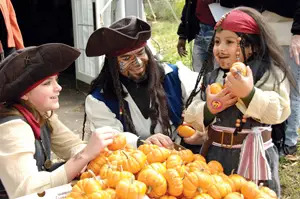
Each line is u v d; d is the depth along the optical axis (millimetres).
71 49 1962
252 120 2045
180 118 2629
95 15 5621
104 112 2527
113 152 1966
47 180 1862
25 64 1913
